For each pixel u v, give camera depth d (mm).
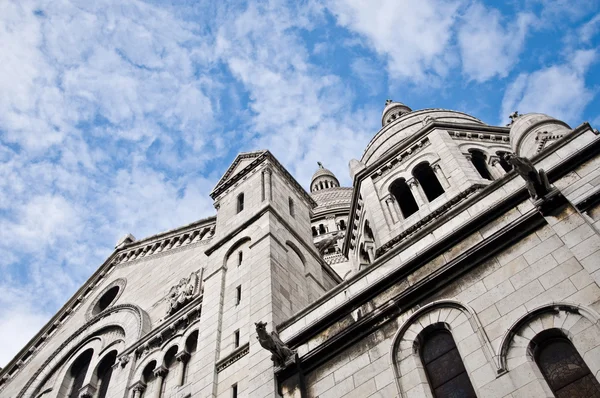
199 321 26078
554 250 16047
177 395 23344
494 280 16531
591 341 13695
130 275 35750
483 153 32625
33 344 36344
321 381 17969
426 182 32594
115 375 27312
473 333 15742
